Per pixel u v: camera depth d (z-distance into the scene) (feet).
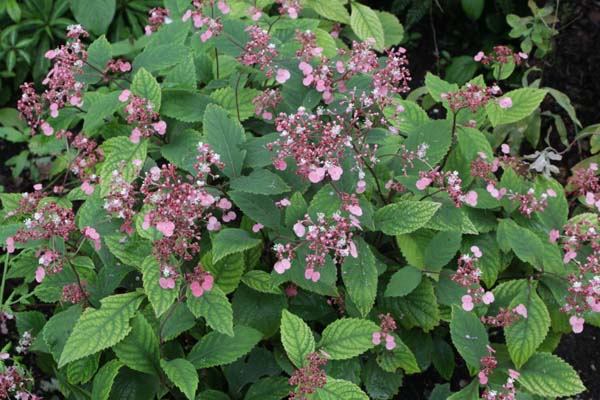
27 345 4.47
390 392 4.31
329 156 3.98
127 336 4.00
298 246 3.91
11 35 5.78
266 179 4.04
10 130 5.74
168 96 4.45
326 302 4.34
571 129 5.88
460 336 4.01
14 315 4.68
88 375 4.12
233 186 4.03
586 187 4.59
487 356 4.00
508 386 3.93
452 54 6.35
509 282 4.28
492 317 4.15
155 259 3.93
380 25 5.52
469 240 4.47
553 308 4.41
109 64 4.43
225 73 4.89
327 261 3.95
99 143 5.33
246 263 4.26
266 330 4.21
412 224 4.09
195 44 4.74
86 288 4.20
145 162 4.34
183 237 3.88
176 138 4.40
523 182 4.58
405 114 4.70
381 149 4.56
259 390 4.13
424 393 4.72
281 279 4.04
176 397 4.18
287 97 4.40
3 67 5.95
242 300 4.23
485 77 6.17
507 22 5.99
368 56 4.22
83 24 5.73
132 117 4.11
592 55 6.18
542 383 4.06
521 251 4.23
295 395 3.85
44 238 3.99
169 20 4.95
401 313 4.29
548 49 5.92
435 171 4.11
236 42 4.47
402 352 4.19
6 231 4.08
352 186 4.08
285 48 4.74
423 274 4.23
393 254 4.53
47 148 4.80
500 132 5.45
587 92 6.05
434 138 4.40
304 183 4.27
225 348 4.02
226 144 4.12
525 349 4.08
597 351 5.00
